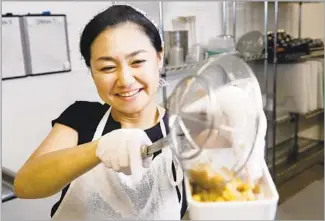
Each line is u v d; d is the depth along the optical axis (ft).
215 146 2.01
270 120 8.60
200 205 1.79
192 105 1.99
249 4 9.08
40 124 5.85
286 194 7.92
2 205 4.24
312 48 9.00
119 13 2.73
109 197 2.94
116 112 3.13
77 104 3.28
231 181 2.00
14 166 5.53
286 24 10.07
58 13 6.00
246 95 2.08
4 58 5.33
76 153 2.22
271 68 9.09
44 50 5.82
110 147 2.08
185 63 6.82
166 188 2.87
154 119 3.21
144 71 2.77
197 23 8.14
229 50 7.39
